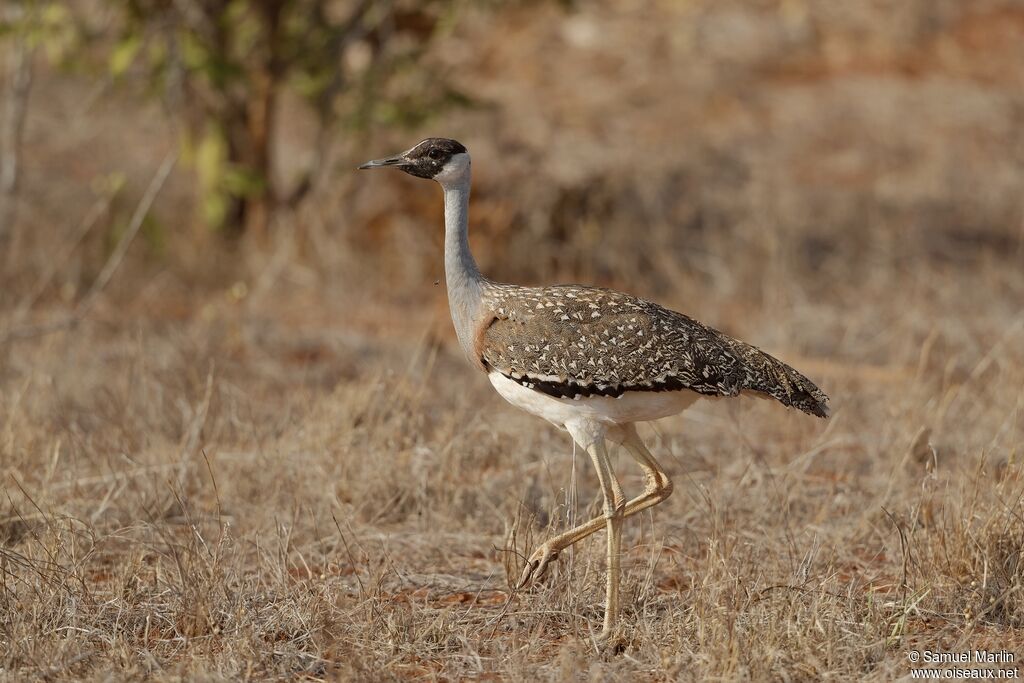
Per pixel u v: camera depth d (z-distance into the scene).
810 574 11.77
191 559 11.52
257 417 16.38
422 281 24.75
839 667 10.00
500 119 28.45
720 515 12.93
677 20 40.12
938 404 16.31
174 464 14.16
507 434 15.37
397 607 11.12
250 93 24.67
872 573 12.21
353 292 23.86
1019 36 40.75
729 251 25.69
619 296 11.47
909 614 11.07
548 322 11.28
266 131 25.00
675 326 11.30
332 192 25.70
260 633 10.68
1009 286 24.28
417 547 12.89
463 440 14.87
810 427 16.44
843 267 25.14
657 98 35.06
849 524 13.30
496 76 35.84
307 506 13.46
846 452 15.69
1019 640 10.64
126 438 15.32
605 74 36.25
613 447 15.41
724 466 14.96
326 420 15.22
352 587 11.86
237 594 11.31
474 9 25.83
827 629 10.36
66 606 10.87
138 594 11.43
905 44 39.94
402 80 25.11
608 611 10.98
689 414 16.94
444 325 22.31
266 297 23.36
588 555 12.00
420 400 15.70
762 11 41.31
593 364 11.14
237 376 18.56
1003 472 12.89
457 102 24.19
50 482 13.52
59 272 22.83
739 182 29.83
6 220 23.00
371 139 26.17
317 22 24.45
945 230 27.75
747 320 22.67
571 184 26.55
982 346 19.70
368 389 15.75
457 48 35.66
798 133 33.75
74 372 17.53
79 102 30.53
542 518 13.50
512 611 11.32
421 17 24.42
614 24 39.47
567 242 25.77
